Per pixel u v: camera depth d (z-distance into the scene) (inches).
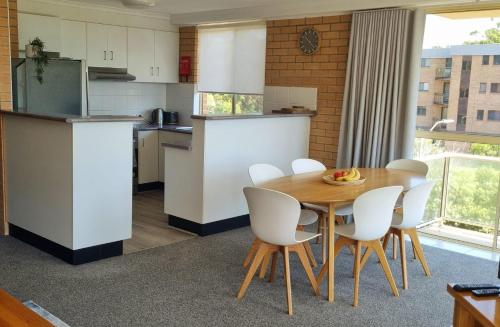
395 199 139.8
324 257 172.6
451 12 195.6
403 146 203.6
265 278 156.3
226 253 178.1
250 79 266.5
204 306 135.0
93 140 158.2
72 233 158.1
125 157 167.9
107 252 168.6
